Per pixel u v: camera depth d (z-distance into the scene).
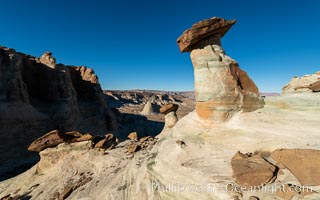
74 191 17.27
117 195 13.89
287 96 15.88
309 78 20.02
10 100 37.94
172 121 28.12
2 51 40.31
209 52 16.02
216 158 12.41
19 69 42.16
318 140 10.81
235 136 13.69
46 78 52.59
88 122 59.88
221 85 15.24
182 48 16.81
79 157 23.16
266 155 11.44
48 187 19.59
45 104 49.16
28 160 35.41
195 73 16.77
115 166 19.45
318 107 13.64
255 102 15.12
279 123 13.20
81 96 70.25
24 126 38.06
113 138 27.31
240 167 10.59
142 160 17.64
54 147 25.41
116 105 144.75
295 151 9.98
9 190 22.55
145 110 119.94
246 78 15.84
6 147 34.06
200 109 16.28
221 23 15.38
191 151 13.86
